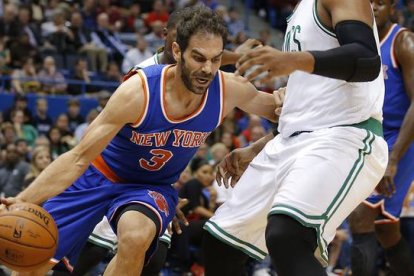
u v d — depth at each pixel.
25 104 16.39
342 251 12.18
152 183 6.10
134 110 5.53
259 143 6.27
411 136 7.71
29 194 5.54
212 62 5.35
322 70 4.88
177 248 11.55
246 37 23.36
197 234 11.59
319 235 5.16
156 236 5.81
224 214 5.84
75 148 5.59
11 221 5.40
